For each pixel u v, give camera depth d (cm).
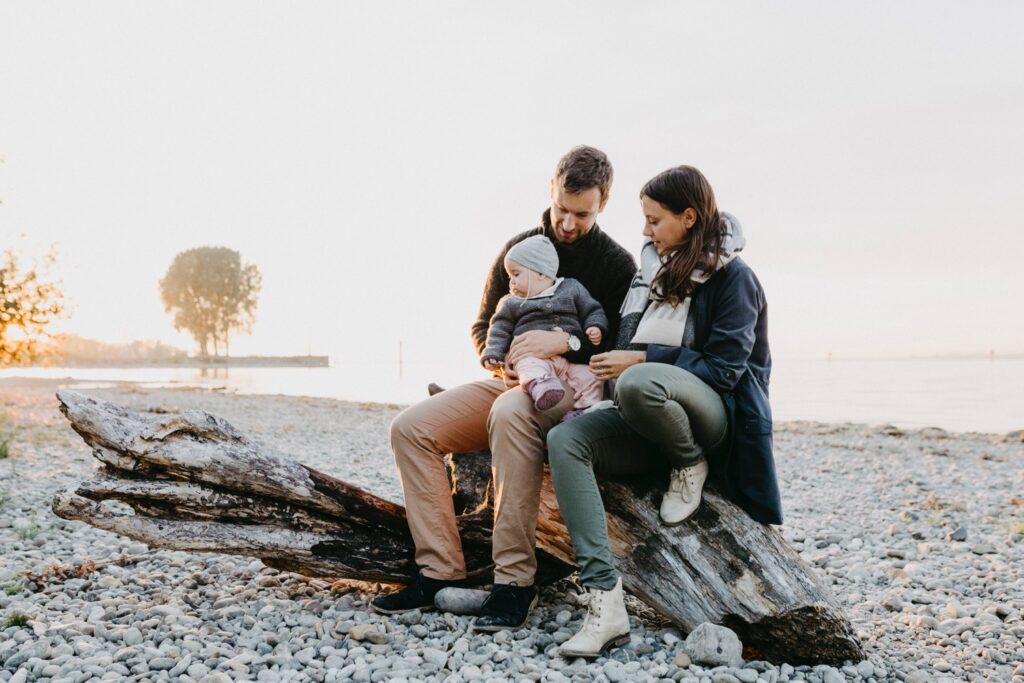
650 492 345
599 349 375
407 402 2447
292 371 6216
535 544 357
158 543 349
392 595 364
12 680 281
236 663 299
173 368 7119
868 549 589
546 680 291
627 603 400
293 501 365
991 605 427
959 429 1767
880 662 329
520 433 339
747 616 319
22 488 687
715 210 321
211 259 8738
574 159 358
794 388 3716
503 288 411
